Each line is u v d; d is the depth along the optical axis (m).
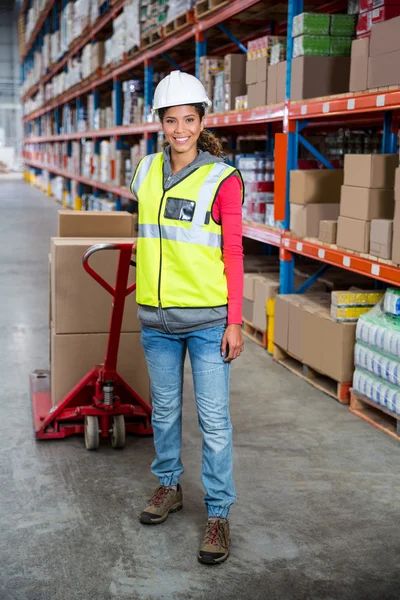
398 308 3.70
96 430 3.42
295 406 4.14
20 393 4.28
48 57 18.23
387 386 3.70
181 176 2.40
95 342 3.65
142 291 2.50
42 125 23.34
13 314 6.29
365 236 3.90
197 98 2.35
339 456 3.44
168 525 2.75
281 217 4.96
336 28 4.60
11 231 11.91
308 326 4.45
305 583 2.38
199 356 2.46
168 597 2.28
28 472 3.21
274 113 5.05
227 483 2.53
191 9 6.69
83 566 2.45
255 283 5.45
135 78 11.88
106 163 11.77
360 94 3.90
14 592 2.29
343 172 4.68
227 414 2.52
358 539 2.67
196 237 2.36
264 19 6.96
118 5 9.88
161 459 2.75
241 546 2.61
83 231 3.92
